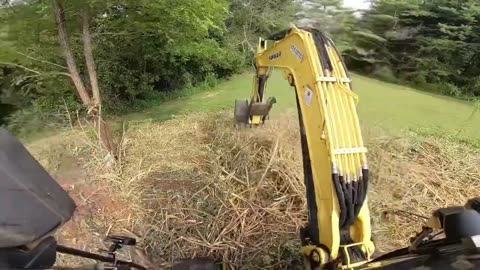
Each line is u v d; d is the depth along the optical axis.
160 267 4.99
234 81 16.19
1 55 8.37
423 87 14.02
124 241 3.61
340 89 4.01
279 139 7.14
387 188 6.47
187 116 10.62
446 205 6.26
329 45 4.30
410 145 8.05
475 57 13.94
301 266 5.10
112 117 12.03
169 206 5.96
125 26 9.21
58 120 9.98
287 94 12.31
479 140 8.91
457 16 14.01
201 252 5.28
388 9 14.80
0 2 7.75
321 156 3.95
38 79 9.93
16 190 2.24
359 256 3.84
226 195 6.03
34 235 2.10
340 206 3.78
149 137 8.81
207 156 7.45
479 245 2.29
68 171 6.95
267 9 17.25
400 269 2.54
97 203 6.05
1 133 2.49
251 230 5.54
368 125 8.77
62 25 7.93
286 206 5.93
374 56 14.91
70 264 4.34
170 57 13.41
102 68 12.37
